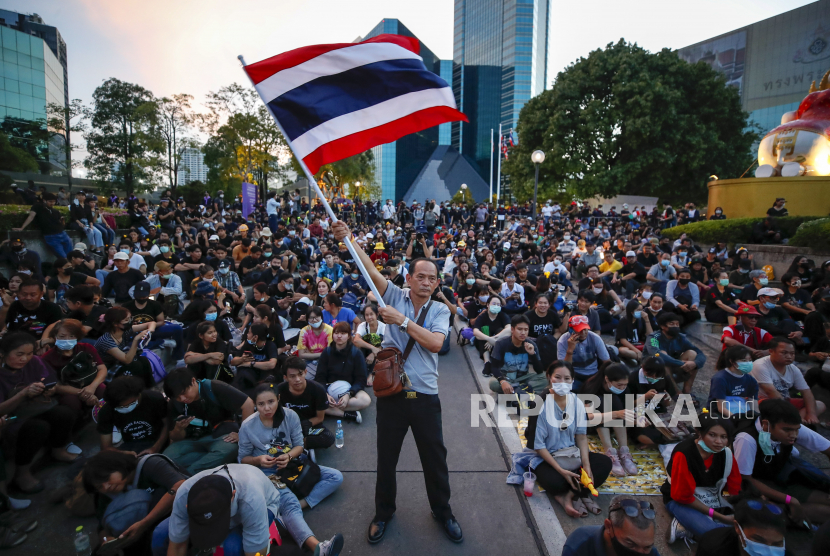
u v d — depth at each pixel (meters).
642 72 28.09
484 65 95.62
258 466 3.41
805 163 15.41
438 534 3.25
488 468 4.12
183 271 8.84
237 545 2.55
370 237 16.56
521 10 86.75
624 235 17.92
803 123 15.45
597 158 30.52
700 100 29.84
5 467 3.55
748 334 5.73
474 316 7.58
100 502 2.93
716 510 3.24
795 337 6.16
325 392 4.32
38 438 3.60
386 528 3.30
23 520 3.32
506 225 24.36
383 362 2.88
